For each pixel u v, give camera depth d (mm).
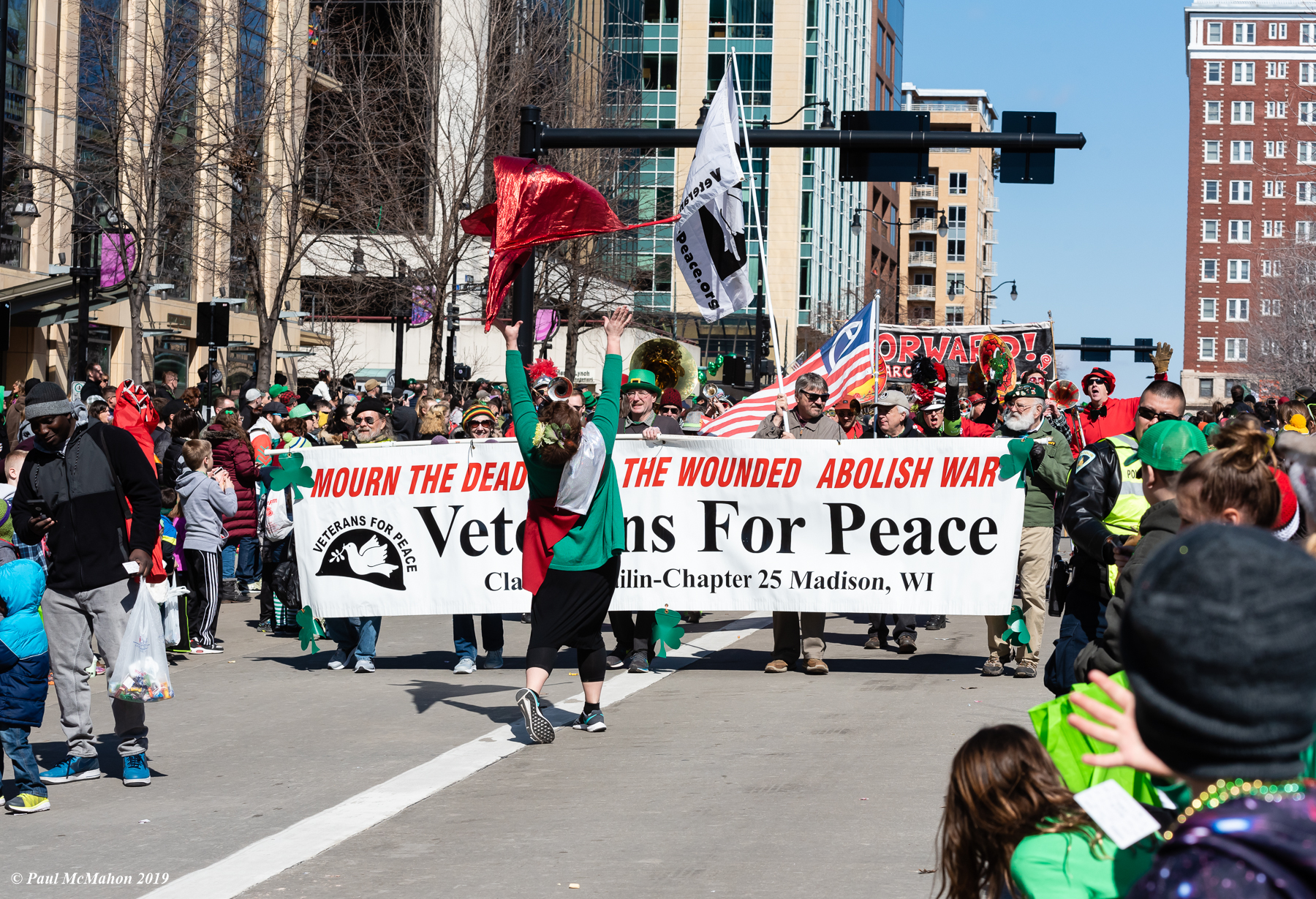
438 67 32094
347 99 32969
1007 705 9250
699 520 10641
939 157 131875
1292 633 1643
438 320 30062
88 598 7148
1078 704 2084
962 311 131750
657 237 64062
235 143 29797
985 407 13711
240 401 24172
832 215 81562
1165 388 6395
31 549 9531
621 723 8758
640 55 64250
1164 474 4801
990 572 10281
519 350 8516
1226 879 1624
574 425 8039
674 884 5430
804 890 5309
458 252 30156
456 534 10703
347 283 37188
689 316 64062
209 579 12078
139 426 11195
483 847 5996
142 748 7258
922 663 11352
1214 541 1704
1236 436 3514
